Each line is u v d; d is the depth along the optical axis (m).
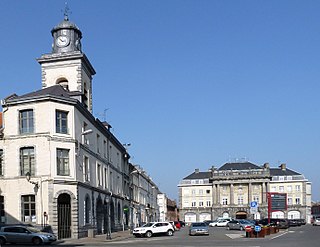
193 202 118.88
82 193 38.56
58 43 49.16
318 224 74.88
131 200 69.88
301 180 113.31
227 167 117.56
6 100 36.75
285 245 26.47
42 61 47.94
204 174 121.19
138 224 76.44
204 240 33.91
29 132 36.16
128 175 68.62
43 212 34.75
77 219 36.50
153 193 108.38
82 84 47.84
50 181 35.06
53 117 36.19
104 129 48.81
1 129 36.97
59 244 30.67
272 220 59.06
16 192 35.59
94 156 44.34
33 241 29.78
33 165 35.72
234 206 112.81
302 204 112.44
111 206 52.97
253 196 113.06
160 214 123.75
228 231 53.62
